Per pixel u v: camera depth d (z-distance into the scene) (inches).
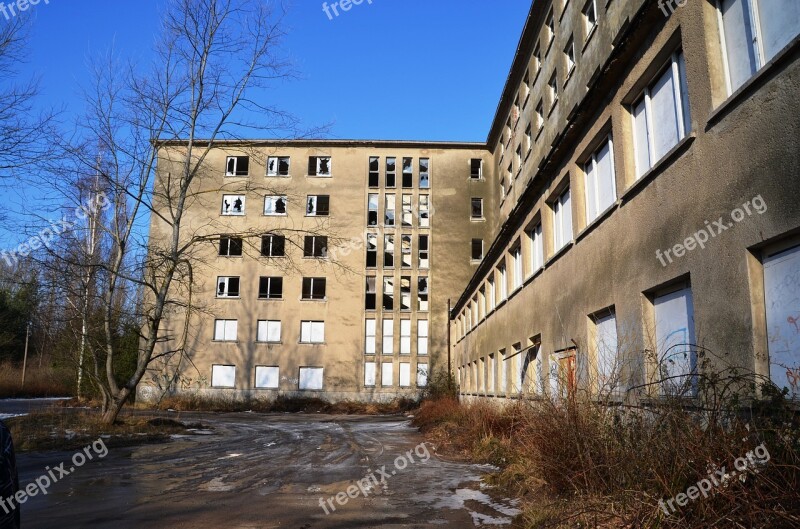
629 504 199.6
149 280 794.8
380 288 1665.8
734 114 243.6
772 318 223.8
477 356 1035.3
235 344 1617.9
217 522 261.1
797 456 165.3
